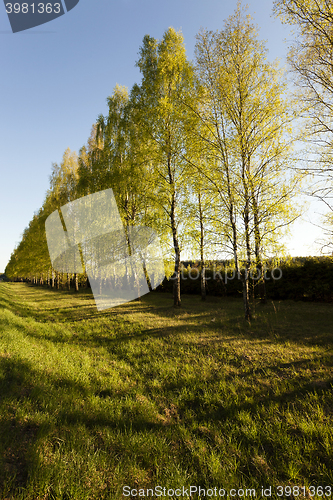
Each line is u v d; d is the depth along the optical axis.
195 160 10.85
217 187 8.65
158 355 5.64
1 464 1.94
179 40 12.07
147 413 3.24
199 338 6.87
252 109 8.41
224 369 4.73
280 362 4.96
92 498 1.88
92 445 2.46
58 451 2.23
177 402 3.60
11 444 2.21
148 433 2.79
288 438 2.67
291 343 6.16
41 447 2.23
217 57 8.53
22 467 2.02
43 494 1.82
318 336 6.69
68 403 3.22
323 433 2.70
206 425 3.07
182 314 10.66
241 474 2.27
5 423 2.48
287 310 10.86
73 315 10.82
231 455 2.52
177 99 11.23
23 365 4.18
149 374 4.71
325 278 12.56
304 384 3.93
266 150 8.32
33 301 17.61
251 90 8.58
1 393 3.13
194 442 2.73
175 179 12.10
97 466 2.20
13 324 7.91
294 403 3.41
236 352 5.62
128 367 4.94
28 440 2.32
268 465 2.38
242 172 8.59
